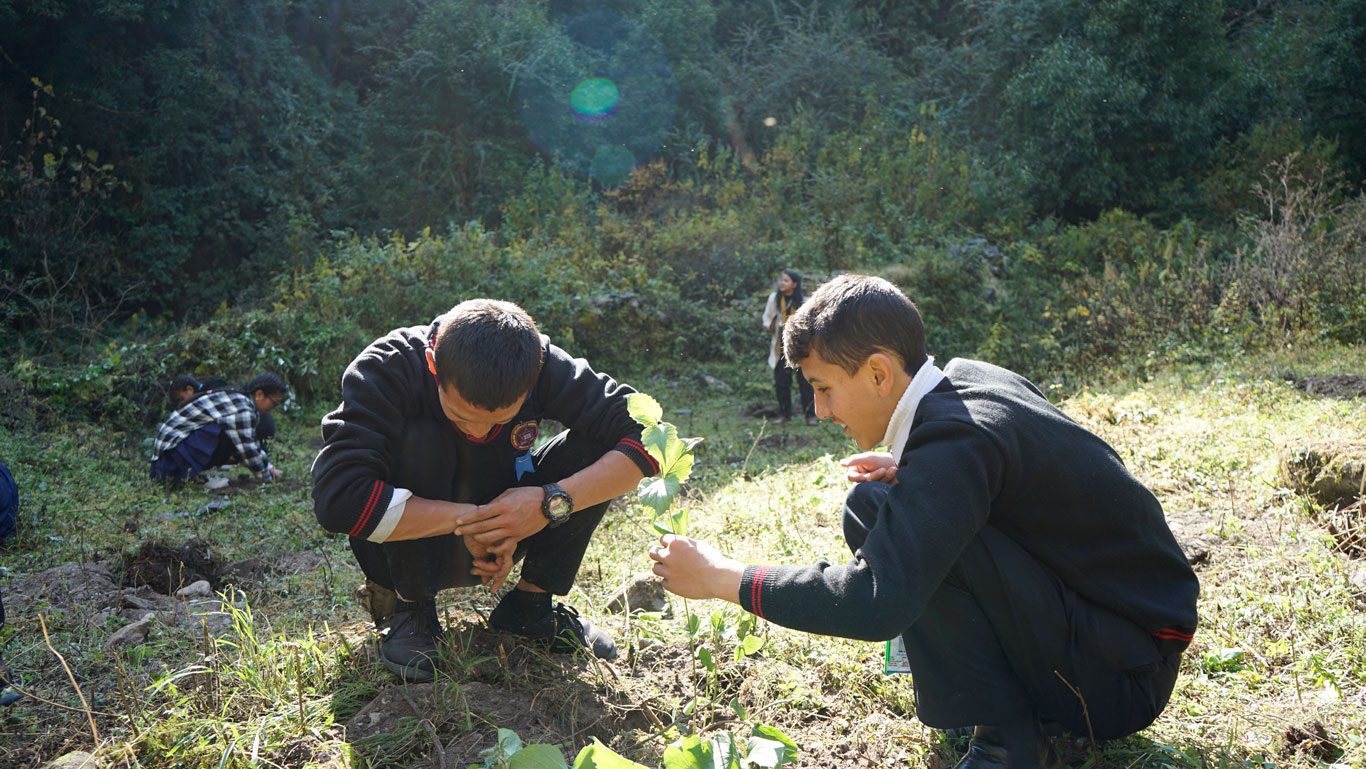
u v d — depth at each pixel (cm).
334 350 1059
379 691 264
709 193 1869
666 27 2175
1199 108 1850
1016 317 1372
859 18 2583
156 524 555
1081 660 207
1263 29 2325
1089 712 212
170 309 1628
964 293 1409
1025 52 2064
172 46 1659
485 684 262
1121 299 1160
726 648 287
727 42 2542
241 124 1747
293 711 256
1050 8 2006
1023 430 200
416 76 1908
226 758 230
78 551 477
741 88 2323
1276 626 292
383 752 236
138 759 240
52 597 395
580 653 282
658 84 2088
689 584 205
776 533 409
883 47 2578
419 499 245
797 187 1777
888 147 1930
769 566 198
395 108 1919
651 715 255
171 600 397
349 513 238
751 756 190
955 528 187
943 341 1352
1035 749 215
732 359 1309
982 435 194
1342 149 1889
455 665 267
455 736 241
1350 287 1038
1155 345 1042
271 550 498
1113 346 1101
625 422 263
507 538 249
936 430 196
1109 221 1694
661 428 221
